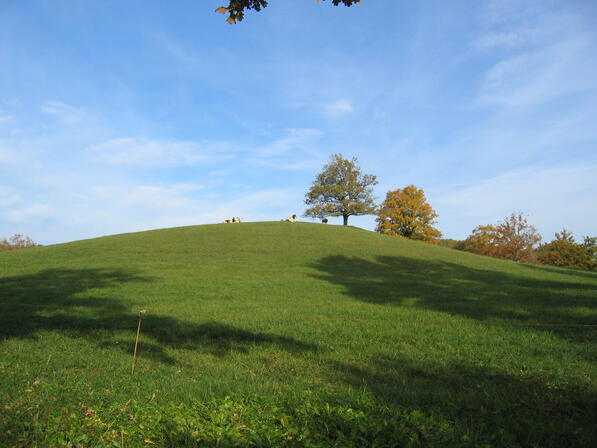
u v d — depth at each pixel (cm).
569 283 2041
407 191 6581
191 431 427
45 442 400
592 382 621
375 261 3000
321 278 2136
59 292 1544
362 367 714
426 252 3534
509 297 1534
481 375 666
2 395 520
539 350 809
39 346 829
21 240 6950
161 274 2131
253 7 633
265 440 411
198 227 4634
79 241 3906
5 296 1453
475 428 446
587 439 425
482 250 6438
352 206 6506
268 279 2039
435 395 554
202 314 1192
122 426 439
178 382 598
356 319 1130
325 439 413
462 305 1352
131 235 4131
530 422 460
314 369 705
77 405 494
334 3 617
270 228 4588
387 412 478
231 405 498
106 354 784
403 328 1020
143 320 1090
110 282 1834
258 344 877
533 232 6084
